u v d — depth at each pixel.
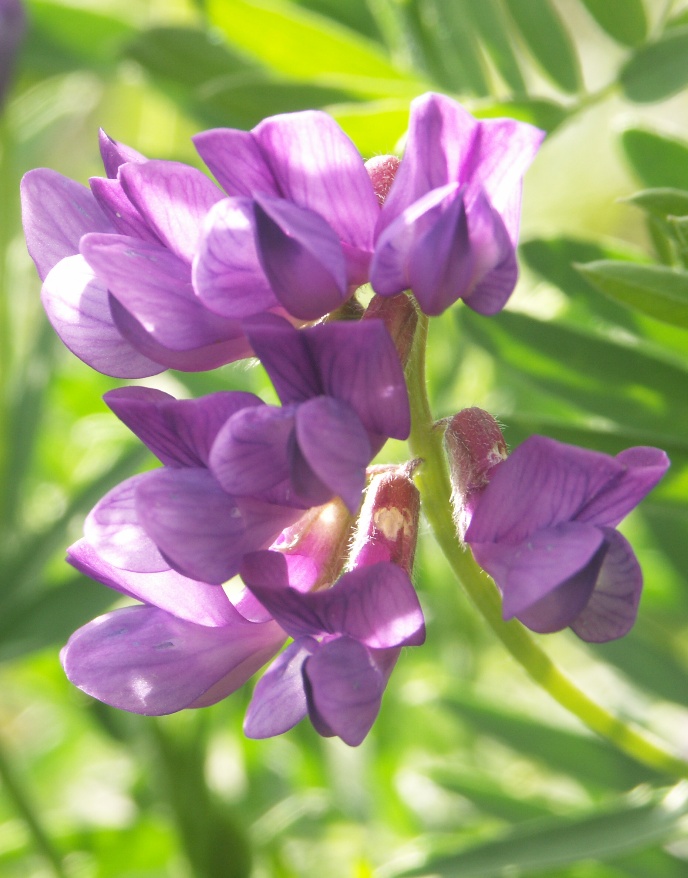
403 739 0.32
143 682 0.22
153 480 0.21
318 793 0.30
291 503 0.22
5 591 0.28
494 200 0.22
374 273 0.21
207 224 0.21
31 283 0.33
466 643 0.33
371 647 0.22
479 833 0.28
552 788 0.33
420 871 0.25
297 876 0.28
